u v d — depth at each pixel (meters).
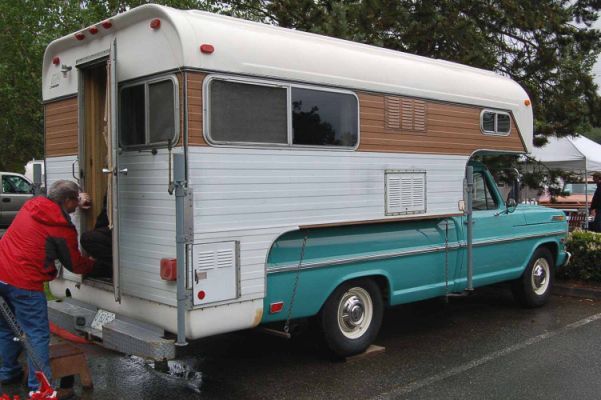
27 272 3.97
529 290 7.20
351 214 5.00
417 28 9.97
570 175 11.64
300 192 4.63
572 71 11.23
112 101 4.22
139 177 4.35
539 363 5.12
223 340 5.85
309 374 4.84
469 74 6.39
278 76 4.48
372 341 5.31
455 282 6.10
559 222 7.60
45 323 4.11
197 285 3.98
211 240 4.06
